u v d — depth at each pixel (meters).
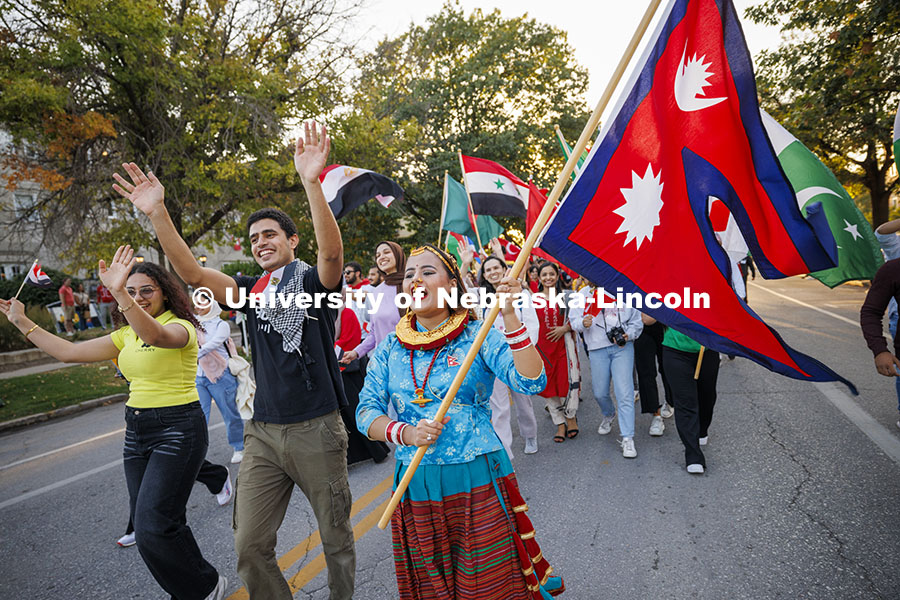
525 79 20.81
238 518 2.54
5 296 19.53
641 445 4.94
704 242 2.52
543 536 3.41
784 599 2.62
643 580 2.87
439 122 19.67
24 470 5.91
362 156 14.48
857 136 14.66
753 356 2.49
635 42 2.10
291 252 2.80
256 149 12.85
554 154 21.02
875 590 2.62
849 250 3.73
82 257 12.44
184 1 12.72
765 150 2.47
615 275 2.51
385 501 4.15
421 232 19.42
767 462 4.22
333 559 2.60
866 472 3.88
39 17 11.01
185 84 11.87
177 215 12.89
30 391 10.22
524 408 4.87
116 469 5.57
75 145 11.48
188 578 2.71
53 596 3.23
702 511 3.54
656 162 2.52
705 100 2.50
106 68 11.45
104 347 3.01
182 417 2.83
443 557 2.00
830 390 5.97
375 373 2.21
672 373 4.25
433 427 1.91
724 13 2.44
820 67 11.98
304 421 2.54
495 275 5.02
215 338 4.95
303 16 13.77
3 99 10.09
